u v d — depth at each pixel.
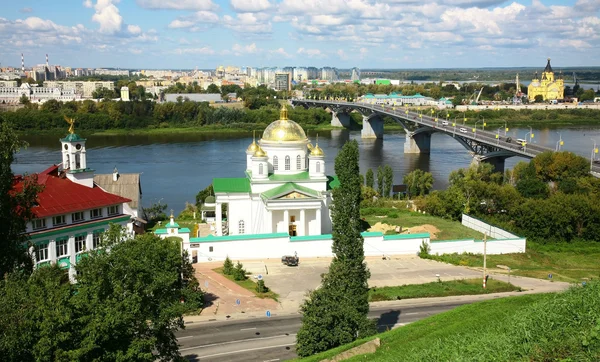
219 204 101.00
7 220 45.03
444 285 79.00
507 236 102.44
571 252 103.31
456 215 121.25
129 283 42.06
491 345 39.78
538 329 39.94
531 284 81.81
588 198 113.19
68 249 73.94
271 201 95.69
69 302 37.53
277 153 103.81
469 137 197.25
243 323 64.94
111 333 38.19
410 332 52.78
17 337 34.44
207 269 85.94
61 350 35.44
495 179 141.75
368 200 135.88
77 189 78.50
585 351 36.25
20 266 45.97
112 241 46.31
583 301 42.47
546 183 134.88
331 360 47.25
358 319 52.38
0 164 43.88
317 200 97.44
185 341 59.62
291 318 66.50
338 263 54.22
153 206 128.12
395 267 88.94
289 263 88.06
